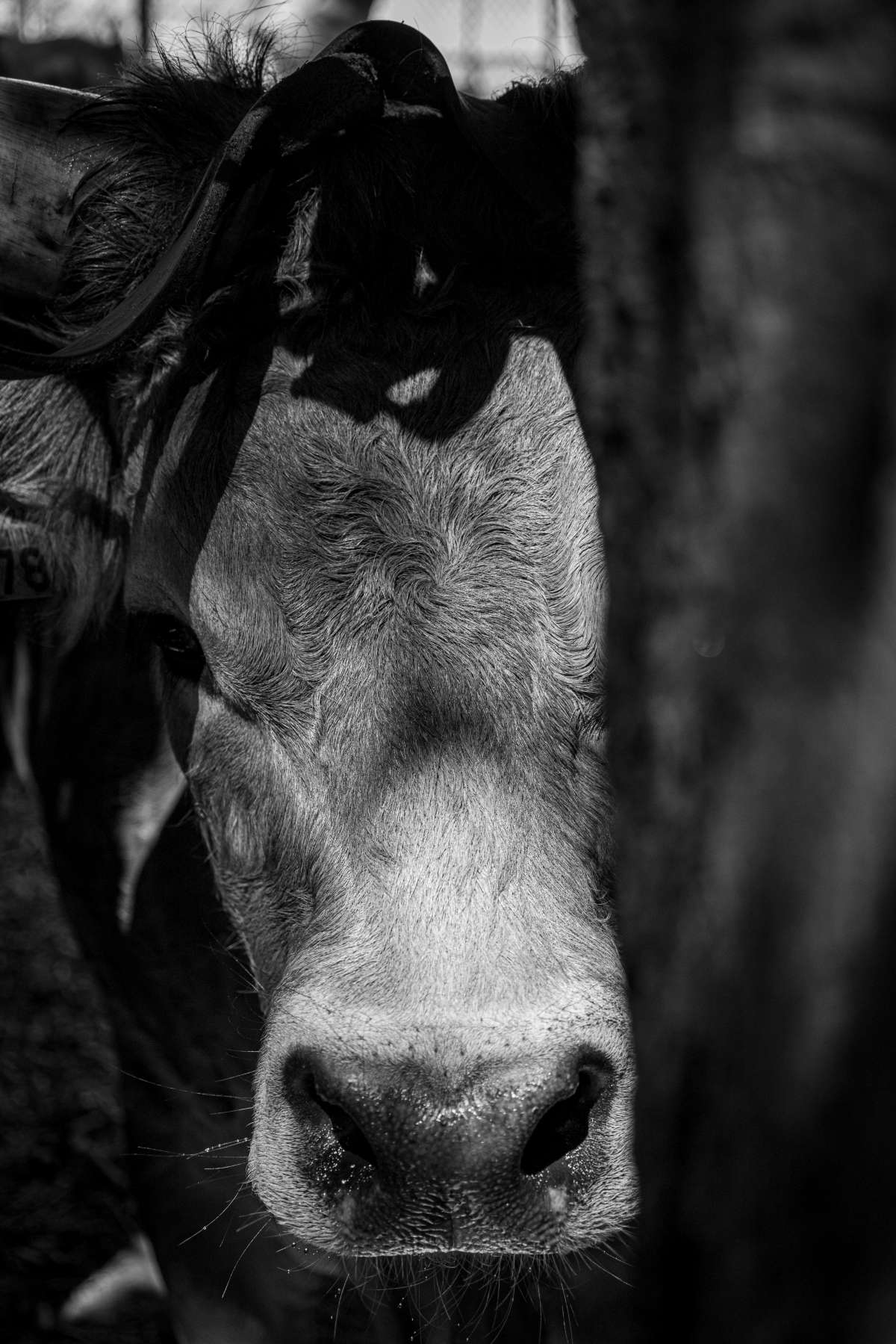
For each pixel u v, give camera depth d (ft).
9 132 7.86
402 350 6.82
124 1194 14.02
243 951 8.41
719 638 2.54
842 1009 2.25
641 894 2.96
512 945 5.93
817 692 2.30
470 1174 5.52
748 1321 2.48
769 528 2.38
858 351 2.27
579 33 3.07
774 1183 2.39
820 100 2.30
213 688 7.25
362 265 7.00
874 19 2.24
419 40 7.33
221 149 7.00
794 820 2.34
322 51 7.58
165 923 9.32
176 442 7.25
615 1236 6.35
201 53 8.77
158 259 7.57
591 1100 5.91
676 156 2.67
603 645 6.48
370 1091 5.66
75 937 10.93
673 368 2.73
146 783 9.89
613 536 3.05
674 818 2.76
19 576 8.46
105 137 8.05
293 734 6.75
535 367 6.76
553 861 6.22
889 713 2.21
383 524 6.57
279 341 6.99
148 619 7.76
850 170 2.27
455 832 6.14
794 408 2.34
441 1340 7.94
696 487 2.64
